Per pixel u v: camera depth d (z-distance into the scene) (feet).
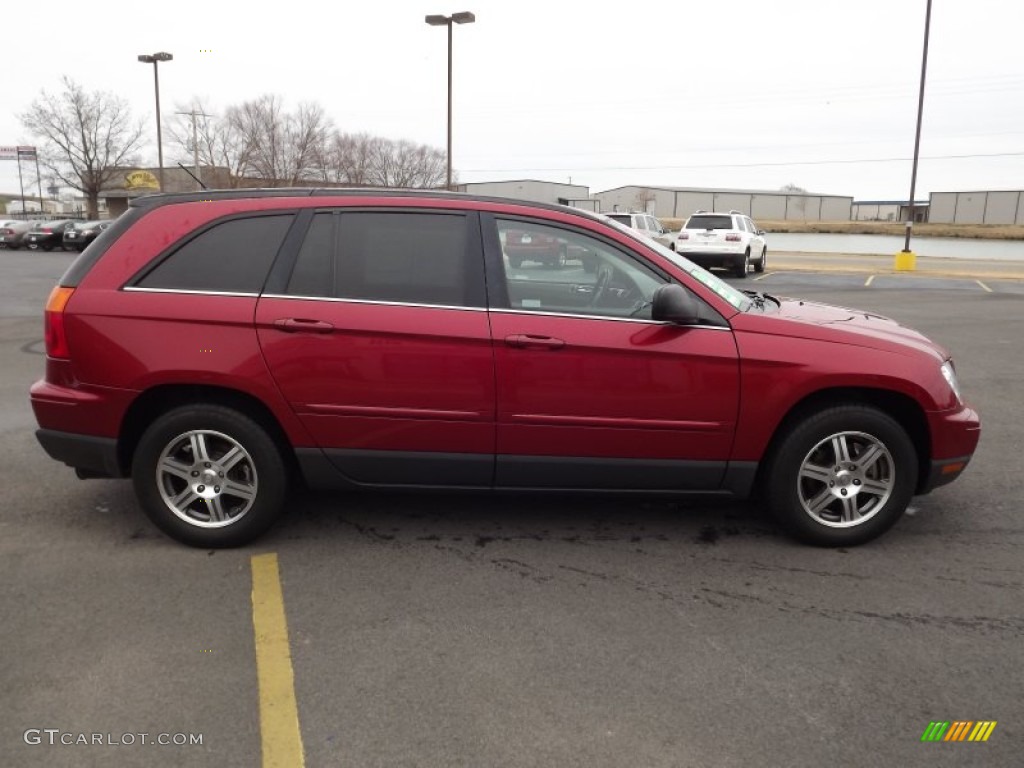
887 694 9.23
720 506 15.16
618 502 15.31
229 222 12.62
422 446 12.56
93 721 8.66
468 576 12.16
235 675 9.52
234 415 12.53
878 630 10.63
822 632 10.58
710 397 12.35
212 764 8.04
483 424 12.40
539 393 12.27
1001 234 185.47
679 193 297.74
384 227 12.57
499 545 13.29
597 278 12.72
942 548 13.26
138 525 13.99
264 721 8.68
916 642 10.34
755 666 9.78
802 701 9.09
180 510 12.89
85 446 12.67
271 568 12.37
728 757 8.16
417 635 10.44
